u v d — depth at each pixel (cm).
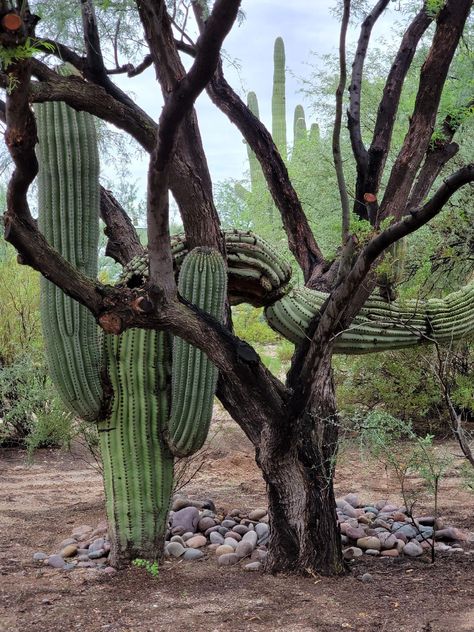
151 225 356
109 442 453
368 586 417
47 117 432
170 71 337
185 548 489
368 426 447
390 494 654
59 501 659
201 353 434
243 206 1485
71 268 355
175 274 452
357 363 739
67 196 434
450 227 613
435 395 652
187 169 427
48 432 714
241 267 446
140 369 446
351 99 515
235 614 376
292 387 428
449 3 440
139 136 402
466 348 641
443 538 518
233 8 286
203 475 736
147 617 376
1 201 1040
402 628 355
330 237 916
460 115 503
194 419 437
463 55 640
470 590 407
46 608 393
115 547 456
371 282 430
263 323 1120
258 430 431
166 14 375
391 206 458
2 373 790
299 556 435
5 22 247
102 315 362
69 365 436
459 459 713
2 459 845
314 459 438
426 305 488
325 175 1000
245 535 500
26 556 496
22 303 912
